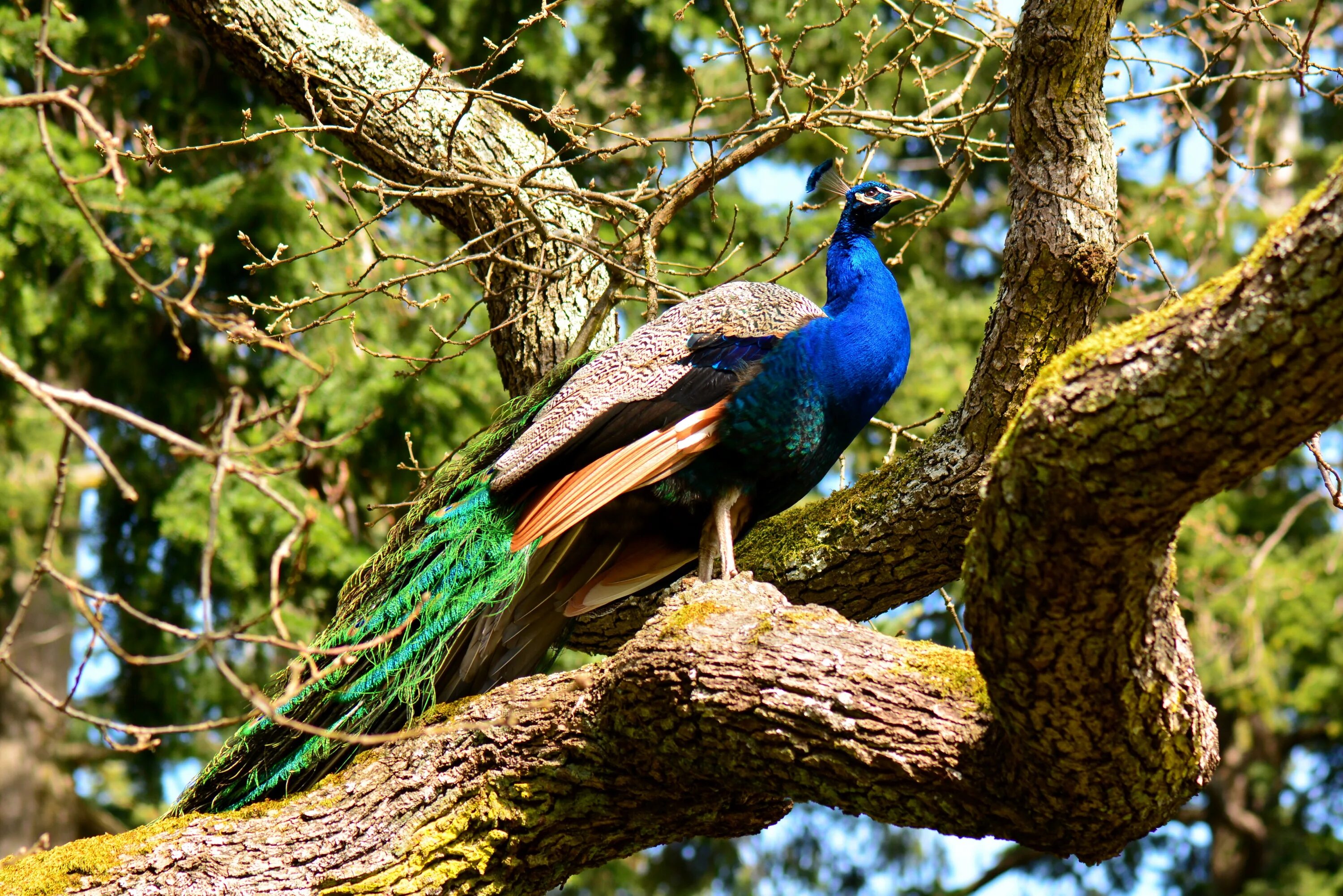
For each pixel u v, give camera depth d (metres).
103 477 19.91
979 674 7.03
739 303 9.70
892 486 10.27
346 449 17.20
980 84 23.25
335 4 12.52
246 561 16.94
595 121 19.81
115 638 21.27
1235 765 28.27
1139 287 19.39
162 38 17.50
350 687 8.91
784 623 7.56
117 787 26.42
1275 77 10.30
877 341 9.80
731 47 20.06
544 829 8.20
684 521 9.70
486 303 12.61
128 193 16.69
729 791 8.00
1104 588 5.91
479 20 18.25
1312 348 5.14
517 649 9.55
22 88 18.03
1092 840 6.94
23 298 16.77
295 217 17.38
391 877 8.08
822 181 11.38
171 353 18.41
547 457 9.17
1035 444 5.79
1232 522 23.25
